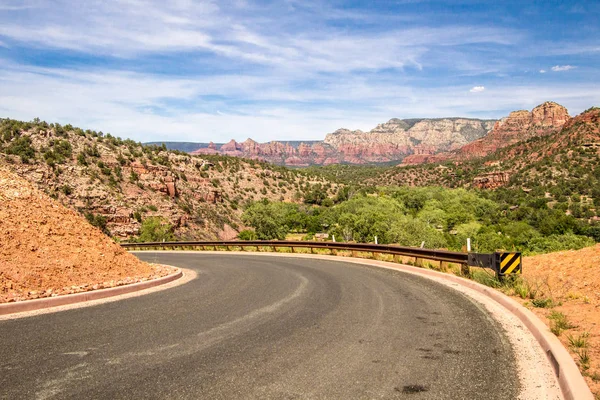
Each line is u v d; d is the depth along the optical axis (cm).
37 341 590
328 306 830
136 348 555
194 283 1249
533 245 5900
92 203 8125
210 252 3216
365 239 6562
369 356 513
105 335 623
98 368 475
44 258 1073
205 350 544
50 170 8300
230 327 669
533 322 627
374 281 1180
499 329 634
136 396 396
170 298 967
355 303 855
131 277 1224
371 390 408
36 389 413
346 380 434
